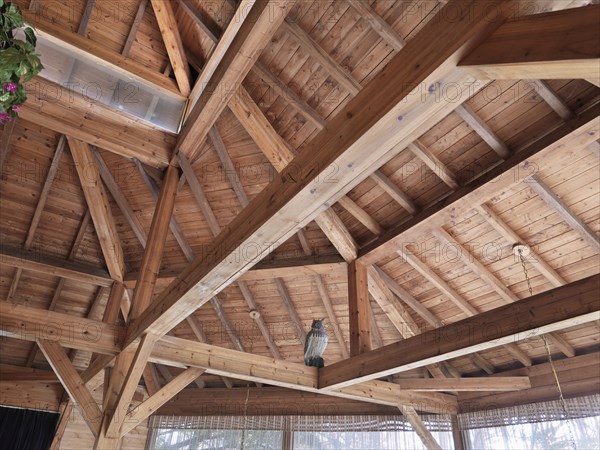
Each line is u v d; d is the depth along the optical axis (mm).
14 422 6336
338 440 6543
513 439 5598
